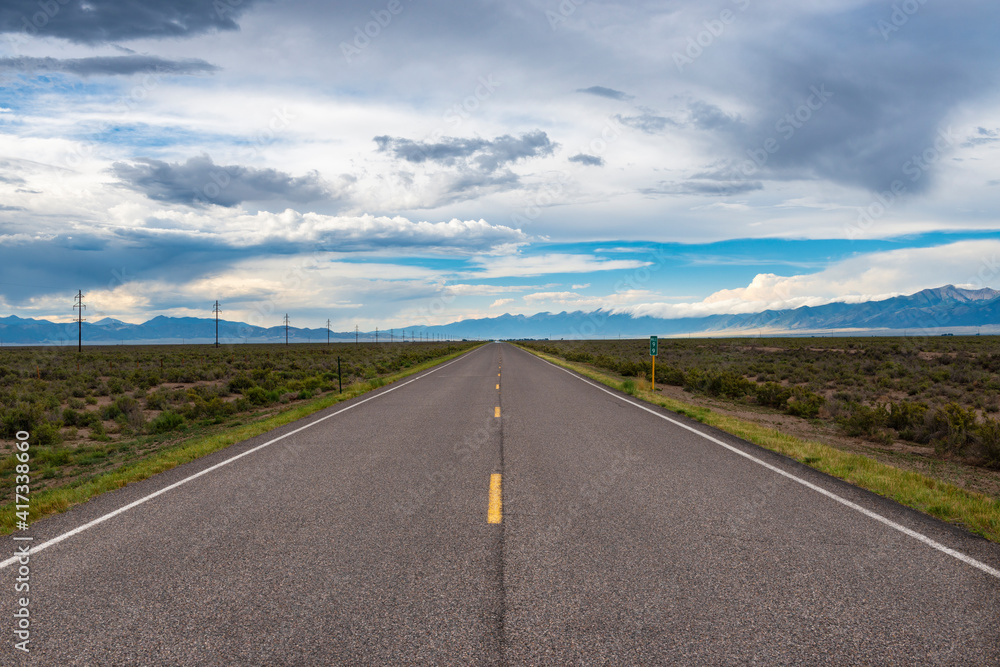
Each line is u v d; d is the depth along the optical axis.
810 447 9.20
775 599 3.74
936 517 5.62
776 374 30.34
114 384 24.62
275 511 5.90
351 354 61.88
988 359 32.62
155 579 4.16
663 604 3.67
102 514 5.94
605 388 20.94
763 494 6.43
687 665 2.98
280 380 26.53
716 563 4.36
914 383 24.42
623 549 4.67
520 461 8.28
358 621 3.47
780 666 2.97
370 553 4.62
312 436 10.92
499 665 2.98
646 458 8.48
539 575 4.14
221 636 3.31
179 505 6.24
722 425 11.63
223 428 14.06
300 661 3.04
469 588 3.92
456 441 10.04
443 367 36.19
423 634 3.31
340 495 6.51
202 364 40.12
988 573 4.18
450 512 5.75
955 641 3.21
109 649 3.18
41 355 47.88
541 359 47.94
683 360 44.44
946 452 10.59
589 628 3.37
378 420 12.95
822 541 4.87
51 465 10.25
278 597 3.82
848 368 32.22
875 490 6.71
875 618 3.48
